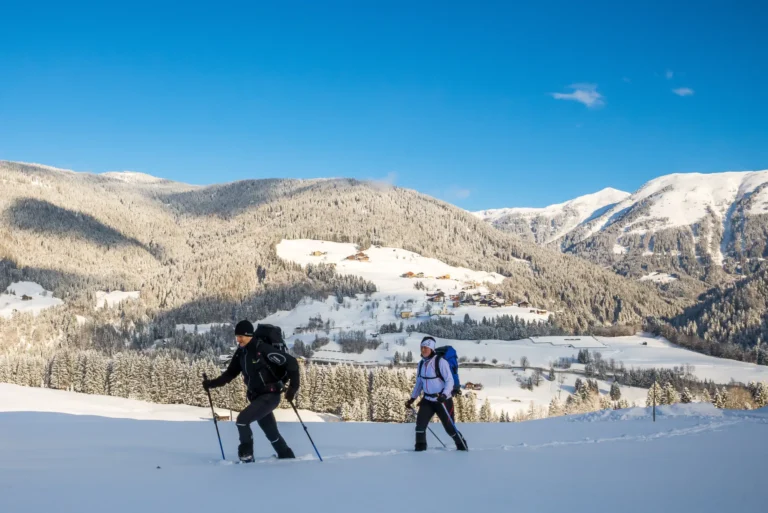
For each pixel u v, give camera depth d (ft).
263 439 35.78
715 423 49.01
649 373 366.84
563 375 388.78
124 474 18.56
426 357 29.50
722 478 19.85
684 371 383.86
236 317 608.19
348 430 43.93
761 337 548.31
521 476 20.20
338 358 439.22
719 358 449.06
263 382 22.89
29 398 197.06
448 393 28.45
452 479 19.29
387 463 22.84
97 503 14.14
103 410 213.66
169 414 228.43
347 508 14.55
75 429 40.16
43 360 370.73
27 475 17.54
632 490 17.51
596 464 23.44
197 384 278.67
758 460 24.85
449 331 501.97
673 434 39.93
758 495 16.76
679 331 568.41
